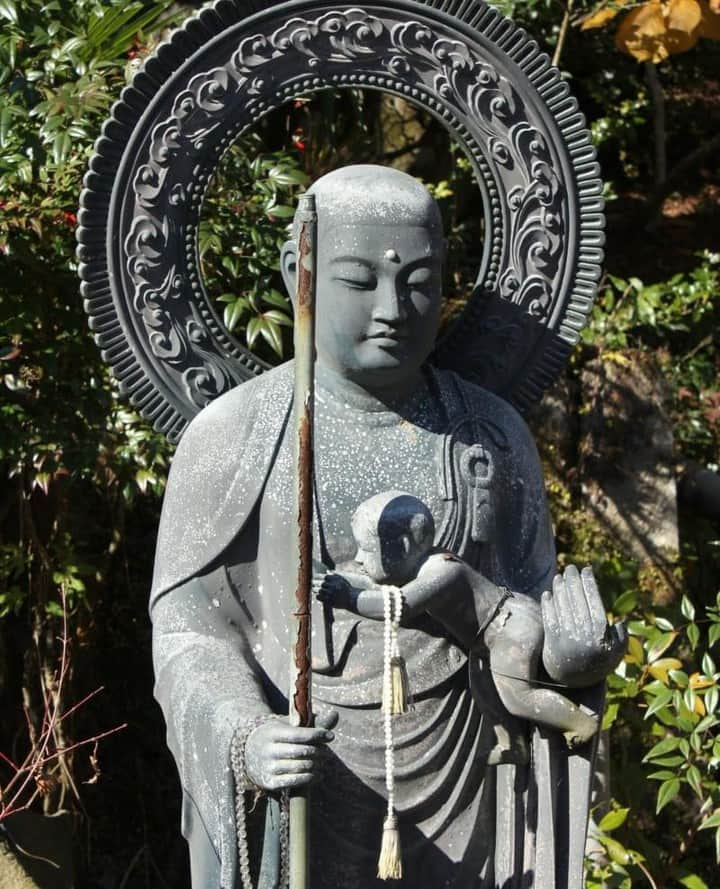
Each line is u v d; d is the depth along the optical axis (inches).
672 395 231.8
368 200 123.8
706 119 324.5
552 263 138.2
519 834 128.9
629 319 239.1
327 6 133.1
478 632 126.7
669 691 177.3
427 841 128.0
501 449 131.8
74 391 186.9
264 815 122.2
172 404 134.5
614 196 253.4
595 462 213.0
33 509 200.8
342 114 213.5
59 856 185.8
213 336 135.3
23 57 187.3
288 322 175.3
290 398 128.9
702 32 236.4
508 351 138.6
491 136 136.3
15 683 209.6
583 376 215.6
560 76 136.3
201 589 129.4
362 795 126.3
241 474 128.1
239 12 132.2
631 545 212.1
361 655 126.0
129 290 133.2
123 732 212.4
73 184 181.2
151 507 212.8
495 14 134.8
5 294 184.4
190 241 134.0
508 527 132.3
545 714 125.3
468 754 128.6
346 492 127.6
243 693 122.6
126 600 211.8
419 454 129.2
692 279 278.7
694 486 230.8
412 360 126.1
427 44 134.4
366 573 125.8
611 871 178.4
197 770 122.6
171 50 132.0
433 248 125.3
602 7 244.4
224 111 133.0
